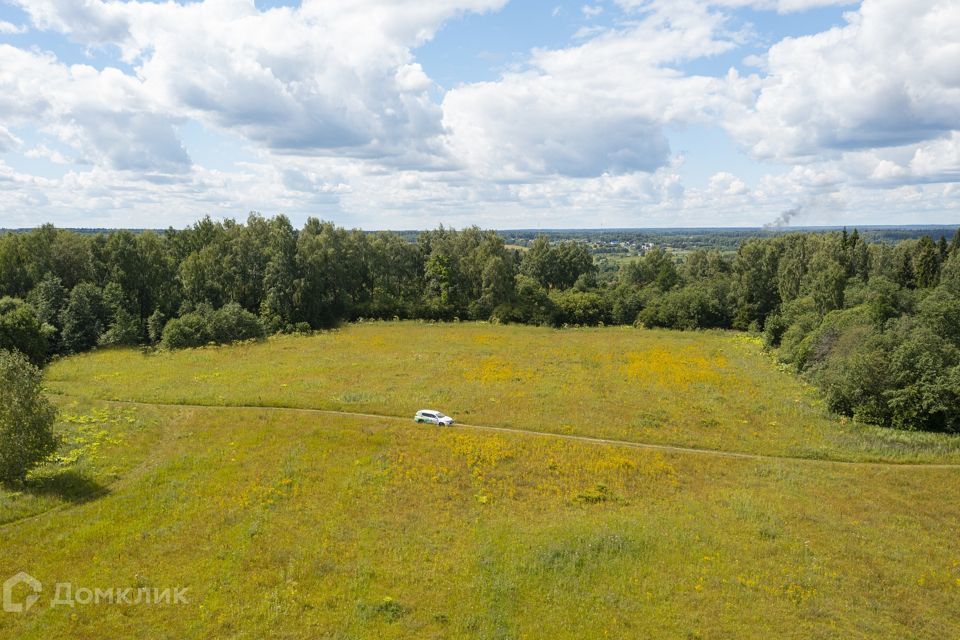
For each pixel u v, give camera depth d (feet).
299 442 149.89
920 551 105.81
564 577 93.91
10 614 82.02
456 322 372.38
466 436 155.94
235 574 92.79
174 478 128.26
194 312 296.30
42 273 293.02
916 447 152.87
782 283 350.02
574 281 492.54
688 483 133.28
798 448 153.89
